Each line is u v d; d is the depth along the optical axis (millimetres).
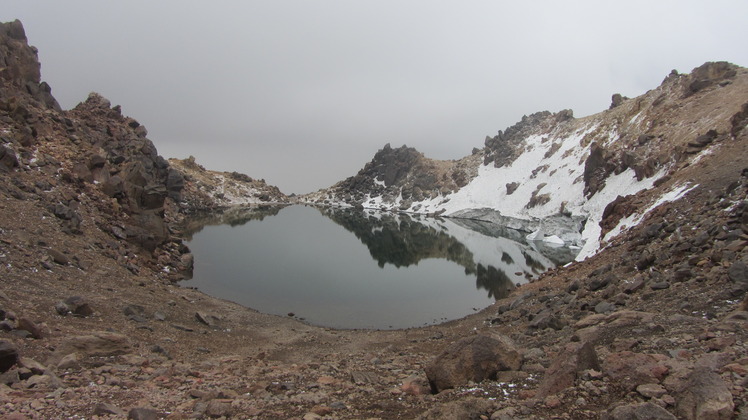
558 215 83688
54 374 11688
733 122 39938
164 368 14148
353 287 45875
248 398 10711
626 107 102188
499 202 120875
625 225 38062
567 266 39469
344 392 11180
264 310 35250
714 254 17641
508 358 10969
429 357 18562
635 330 12898
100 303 21672
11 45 54812
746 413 6129
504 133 152750
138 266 36156
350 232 99562
